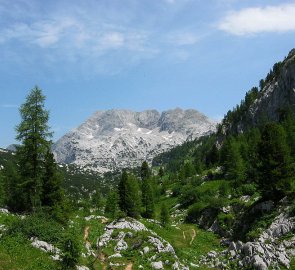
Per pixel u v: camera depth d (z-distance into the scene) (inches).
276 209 2202.3
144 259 1825.8
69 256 1302.9
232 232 2765.7
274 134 2374.5
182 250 2391.7
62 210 2190.0
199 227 3486.7
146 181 4468.5
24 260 1357.0
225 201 3452.3
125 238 2062.0
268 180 2346.2
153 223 3265.3
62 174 2480.3
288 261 1672.0
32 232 1555.1
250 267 1688.0
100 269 1657.2
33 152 2066.9
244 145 5452.8
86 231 2240.4
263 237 1921.8
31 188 2145.7
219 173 5191.9
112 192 4052.7
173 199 5310.0
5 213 1963.6
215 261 1969.7
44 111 2069.4
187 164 6638.8
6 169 3592.5
